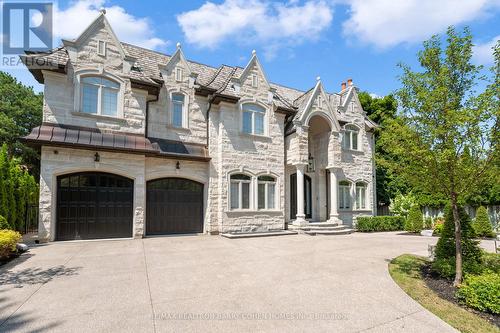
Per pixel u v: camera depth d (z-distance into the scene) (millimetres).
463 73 7090
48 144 11859
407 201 21375
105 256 9578
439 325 4734
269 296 5938
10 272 7582
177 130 15672
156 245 11867
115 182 13625
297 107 19188
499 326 4805
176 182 15477
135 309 5184
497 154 6137
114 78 13844
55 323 4602
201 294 6008
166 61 17188
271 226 17016
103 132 13398
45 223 12031
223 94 15789
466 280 6117
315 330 4461
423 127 6926
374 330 4504
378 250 11320
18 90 36750
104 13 13977
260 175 17016
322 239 14555
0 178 12789
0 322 4621
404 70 7473
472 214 19719
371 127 22250
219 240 13609
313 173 20328
